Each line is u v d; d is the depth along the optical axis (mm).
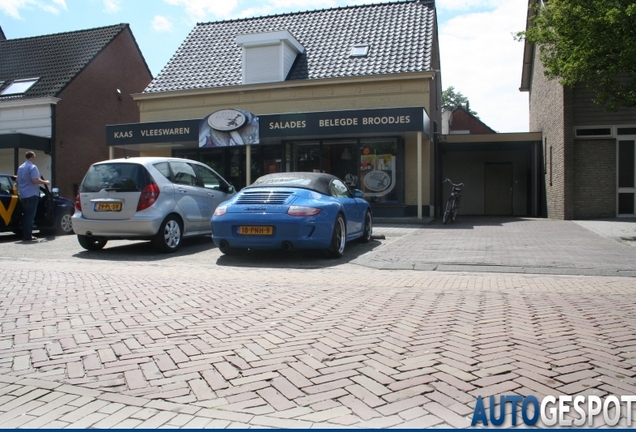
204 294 5426
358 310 4719
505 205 22734
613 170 15492
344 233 8422
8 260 8188
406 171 16109
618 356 3463
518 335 3912
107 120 24156
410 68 16484
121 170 8695
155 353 3572
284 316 4516
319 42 19094
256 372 3221
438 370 3219
